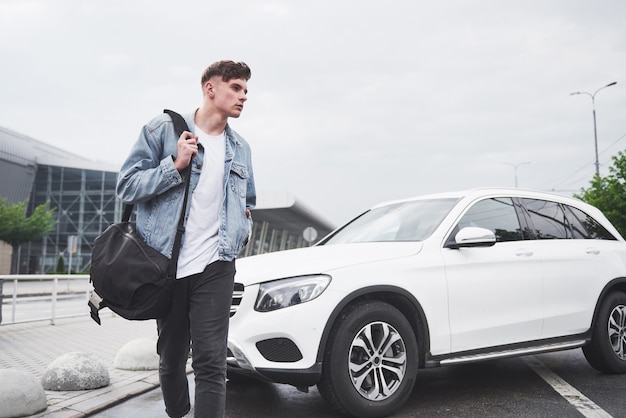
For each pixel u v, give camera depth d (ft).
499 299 15.37
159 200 9.25
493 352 15.14
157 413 14.28
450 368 19.36
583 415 13.50
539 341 16.10
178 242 9.08
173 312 9.47
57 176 141.79
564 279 16.88
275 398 15.44
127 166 9.34
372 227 17.49
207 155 9.50
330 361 12.67
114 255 8.91
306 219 115.03
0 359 22.03
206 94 9.66
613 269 18.29
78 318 39.34
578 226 18.83
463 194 16.99
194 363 9.29
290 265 13.73
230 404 14.83
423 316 13.99
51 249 139.23
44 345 26.03
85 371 16.49
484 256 15.48
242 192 9.85
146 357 19.89
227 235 9.44
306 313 12.63
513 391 15.97
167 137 9.50
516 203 17.69
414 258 14.40
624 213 91.76
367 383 13.21
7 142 136.46
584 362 20.35
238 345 12.75
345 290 12.99
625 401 14.80
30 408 13.53
